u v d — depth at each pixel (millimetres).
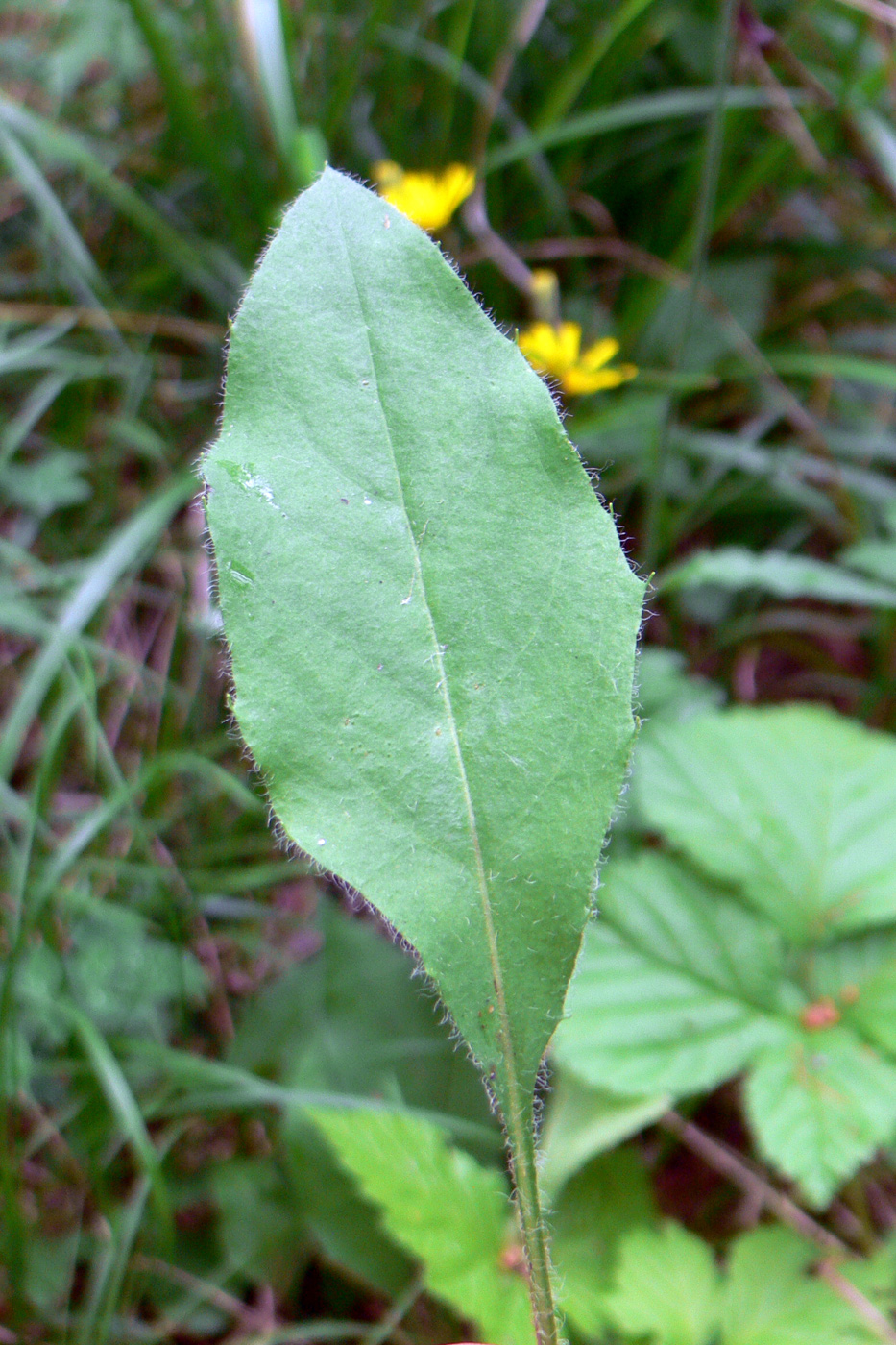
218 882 662
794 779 614
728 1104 612
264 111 799
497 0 938
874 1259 461
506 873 253
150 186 979
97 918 634
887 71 897
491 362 254
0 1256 507
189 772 694
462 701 253
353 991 568
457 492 253
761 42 891
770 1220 555
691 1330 423
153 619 839
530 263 979
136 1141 493
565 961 254
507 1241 442
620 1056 504
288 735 251
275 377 252
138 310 946
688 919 562
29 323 924
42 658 626
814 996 557
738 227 1004
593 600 253
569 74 904
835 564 907
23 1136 604
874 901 562
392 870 252
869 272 967
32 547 856
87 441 908
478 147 900
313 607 251
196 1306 529
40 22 1129
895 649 807
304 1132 512
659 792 609
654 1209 481
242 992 674
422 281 254
